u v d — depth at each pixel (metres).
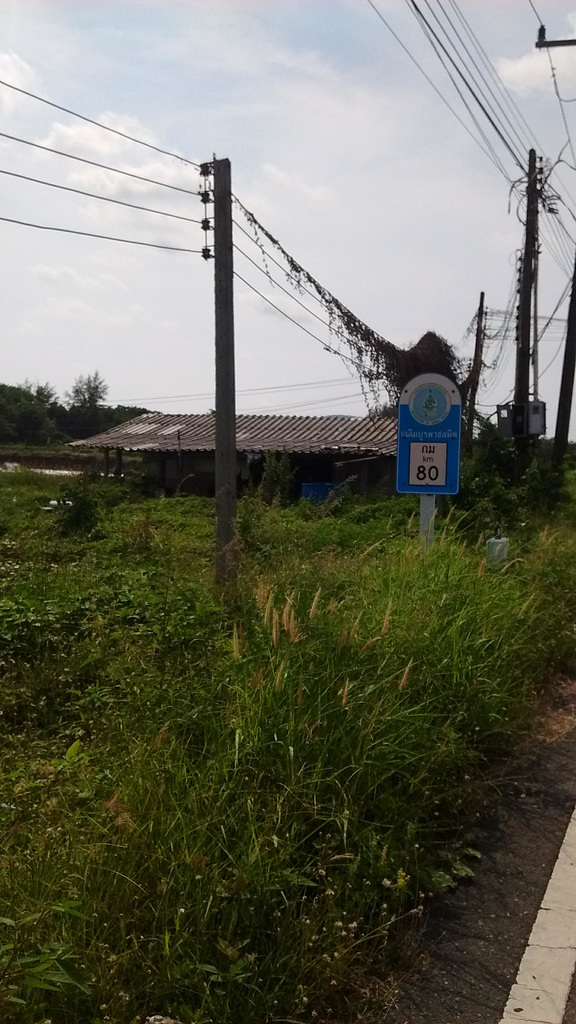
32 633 7.04
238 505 11.30
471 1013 3.22
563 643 7.70
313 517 16.83
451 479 8.89
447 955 3.56
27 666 6.42
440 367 17.23
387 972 3.44
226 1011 3.00
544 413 18.25
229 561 8.39
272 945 3.30
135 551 13.22
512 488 17.41
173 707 4.75
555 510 17.00
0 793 4.13
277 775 4.03
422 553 7.54
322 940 3.40
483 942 3.66
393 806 4.25
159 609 7.45
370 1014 3.19
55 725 5.61
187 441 29.77
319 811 3.93
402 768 4.61
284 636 4.94
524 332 19.06
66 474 38.19
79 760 4.39
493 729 5.56
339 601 6.33
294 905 3.44
